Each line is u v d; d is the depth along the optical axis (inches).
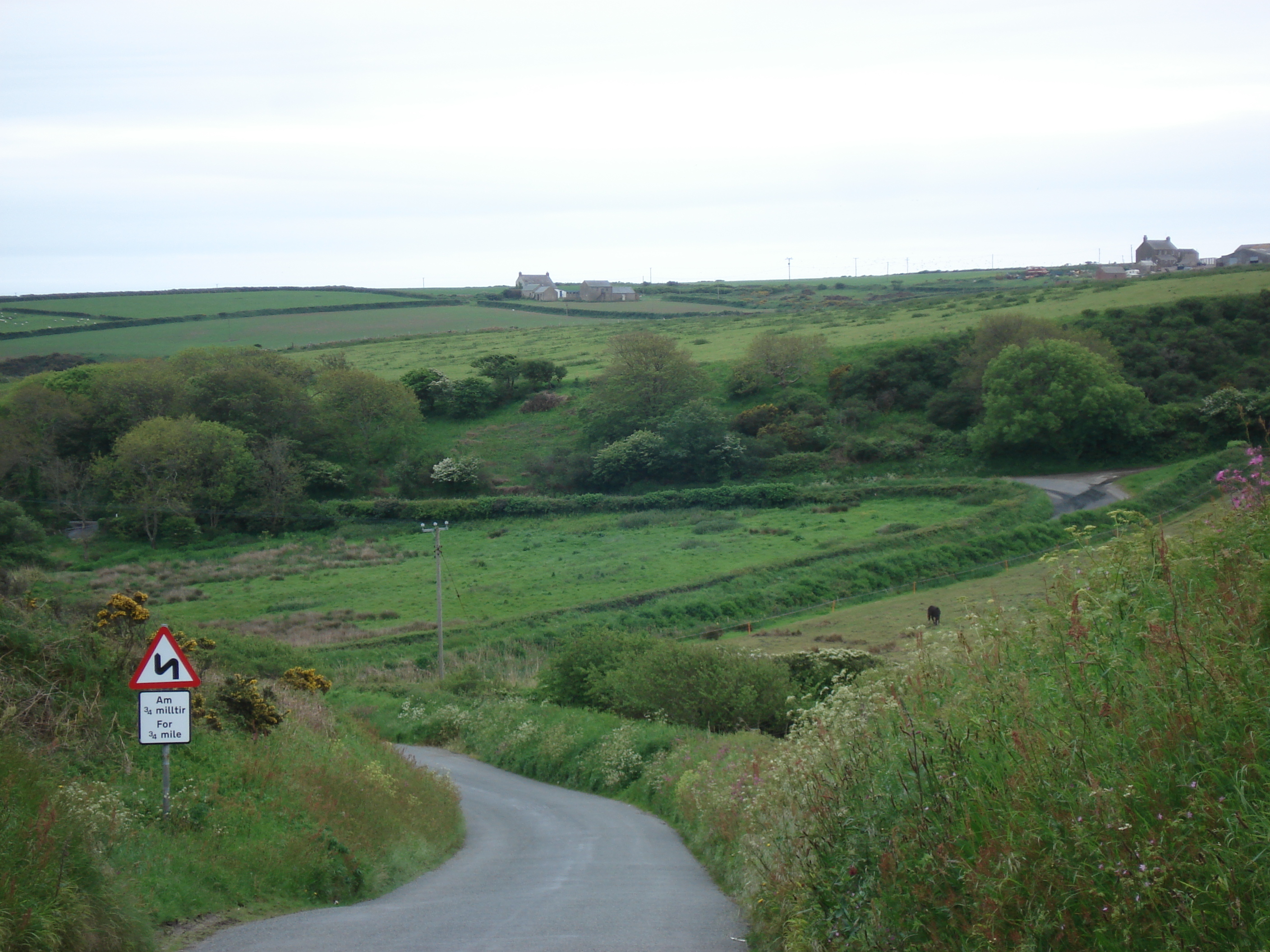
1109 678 196.2
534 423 4065.0
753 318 6176.2
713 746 826.8
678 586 2086.6
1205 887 143.1
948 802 206.2
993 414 3093.0
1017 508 2465.6
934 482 2967.5
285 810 456.1
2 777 310.0
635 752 930.7
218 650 951.6
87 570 2694.4
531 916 346.6
